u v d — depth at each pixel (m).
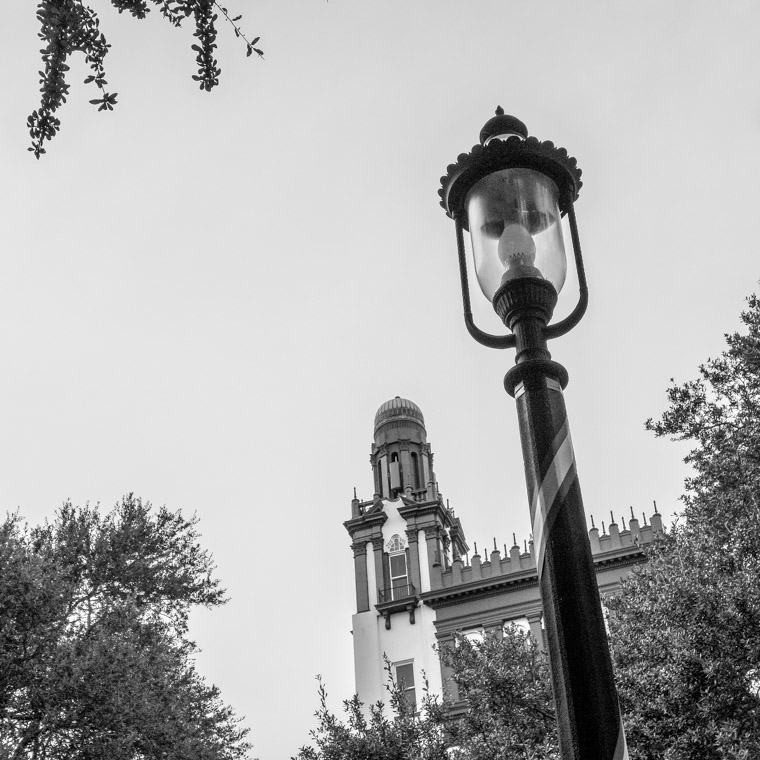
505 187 5.38
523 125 5.68
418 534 43.91
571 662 4.25
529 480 4.76
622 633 18.88
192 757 21.64
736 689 15.77
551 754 18.17
